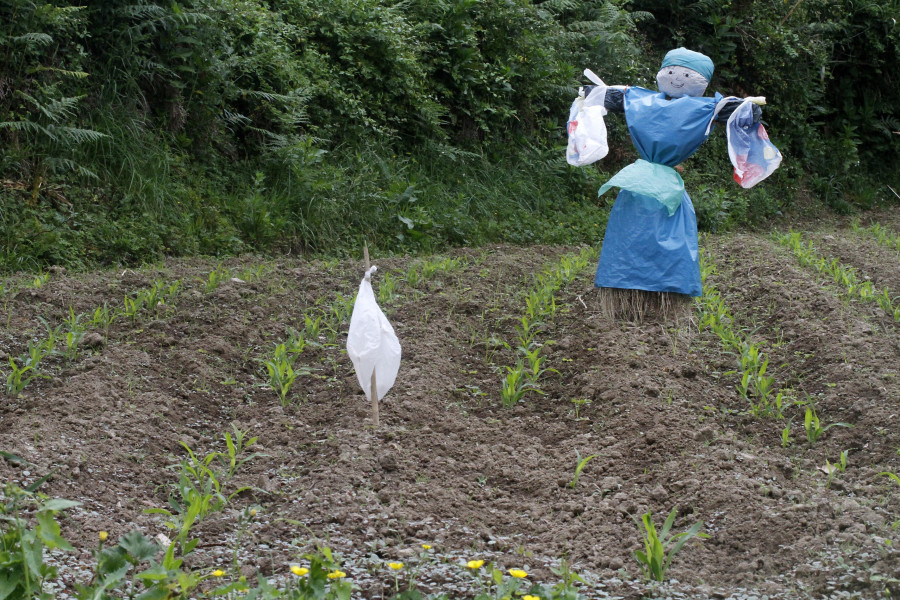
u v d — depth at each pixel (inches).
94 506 202.8
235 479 224.8
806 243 589.9
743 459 235.1
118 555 144.3
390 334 234.7
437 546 188.1
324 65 592.1
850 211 883.4
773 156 305.9
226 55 534.6
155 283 359.9
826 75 938.1
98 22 485.1
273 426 260.2
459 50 671.1
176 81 502.0
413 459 236.1
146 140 481.7
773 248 544.1
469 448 248.5
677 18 891.4
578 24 775.7
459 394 290.0
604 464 236.4
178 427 256.4
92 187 452.1
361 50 619.5
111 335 312.0
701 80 319.3
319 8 617.0
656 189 310.7
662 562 176.1
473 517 209.2
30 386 267.1
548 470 235.5
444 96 669.3
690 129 308.3
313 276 412.2
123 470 224.8
